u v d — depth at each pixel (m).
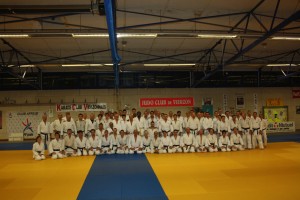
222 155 11.29
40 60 16.22
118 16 10.23
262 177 7.79
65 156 11.44
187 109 19.53
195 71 19.55
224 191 6.59
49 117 18.45
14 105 18.33
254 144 13.09
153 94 19.39
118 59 12.59
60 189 6.95
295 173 8.21
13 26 10.88
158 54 16.11
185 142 12.27
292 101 20.69
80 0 8.70
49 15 9.45
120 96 19.16
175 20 9.77
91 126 12.57
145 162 10.04
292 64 16.00
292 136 17.97
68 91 18.83
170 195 6.36
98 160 10.59
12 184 7.43
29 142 16.98
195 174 8.20
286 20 8.61
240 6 9.73
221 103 19.91
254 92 20.31
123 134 12.16
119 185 7.21
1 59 15.27
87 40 12.92
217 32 9.59
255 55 17.17
